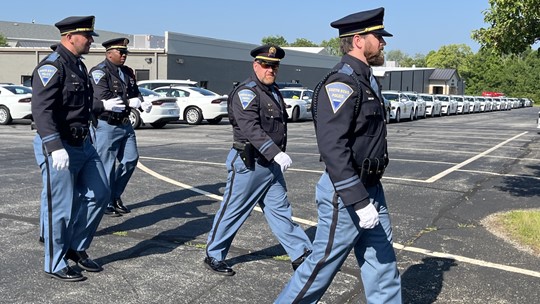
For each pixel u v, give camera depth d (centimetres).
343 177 289
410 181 922
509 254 530
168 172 961
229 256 515
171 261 498
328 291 433
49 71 414
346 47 307
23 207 675
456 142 1650
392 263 319
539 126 2228
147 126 2002
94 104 586
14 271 462
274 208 457
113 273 467
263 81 443
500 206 735
